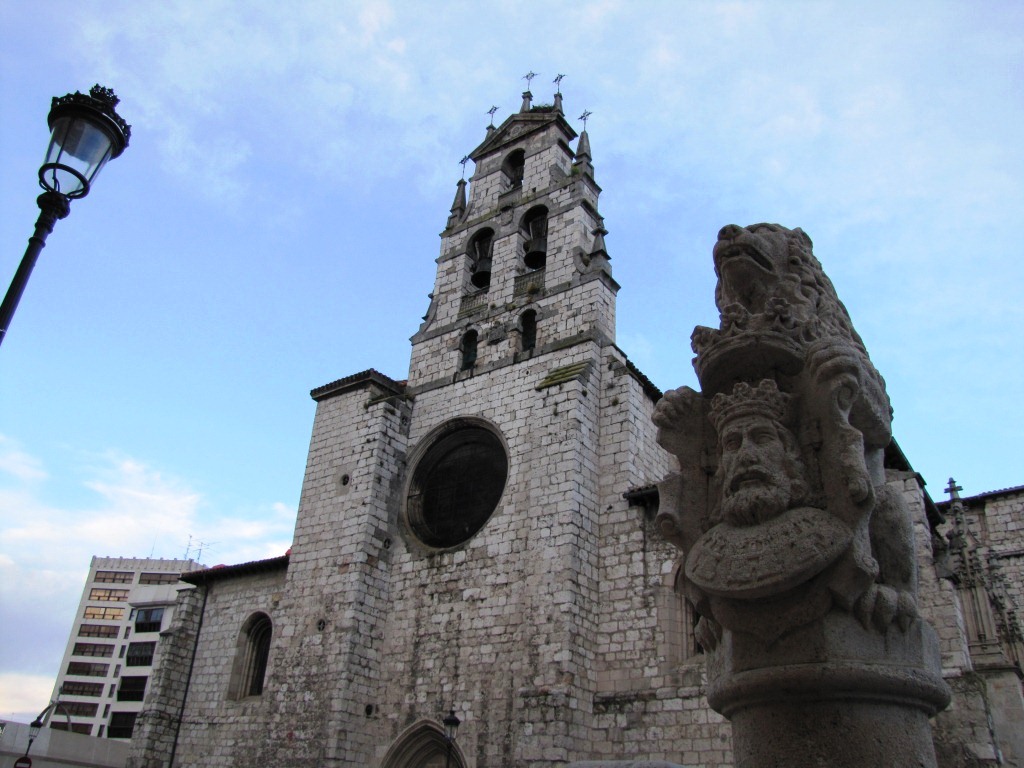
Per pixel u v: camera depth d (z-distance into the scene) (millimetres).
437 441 31250
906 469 23406
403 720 25250
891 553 6445
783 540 6129
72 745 38500
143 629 94500
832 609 6020
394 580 28609
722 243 8227
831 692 5746
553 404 26938
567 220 32938
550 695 21625
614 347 28625
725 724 20172
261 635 32406
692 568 6531
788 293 7875
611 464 26016
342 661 26094
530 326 31641
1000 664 19078
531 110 39188
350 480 30500
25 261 9586
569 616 22703
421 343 34156
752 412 6945
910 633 6195
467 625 25578
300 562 29969
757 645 6148
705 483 7371
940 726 17500
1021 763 17781
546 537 24500
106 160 10406
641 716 21531
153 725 31172
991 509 29703
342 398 33312
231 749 29422
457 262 35938
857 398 6809
